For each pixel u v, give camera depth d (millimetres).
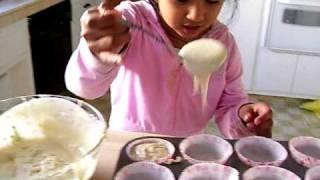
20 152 318
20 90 979
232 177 333
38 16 1057
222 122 500
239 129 445
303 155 357
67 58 1254
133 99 507
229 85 527
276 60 1336
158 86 500
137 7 496
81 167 301
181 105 508
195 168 337
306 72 1340
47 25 1110
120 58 357
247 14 1272
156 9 488
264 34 1291
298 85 1364
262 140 383
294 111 1294
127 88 505
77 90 418
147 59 493
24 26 927
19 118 344
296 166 356
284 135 1143
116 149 373
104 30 341
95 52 361
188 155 361
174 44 494
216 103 518
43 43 1114
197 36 476
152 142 379
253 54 1334
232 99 513
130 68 497
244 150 375
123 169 332
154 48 490
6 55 869
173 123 514
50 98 364
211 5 415
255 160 361
